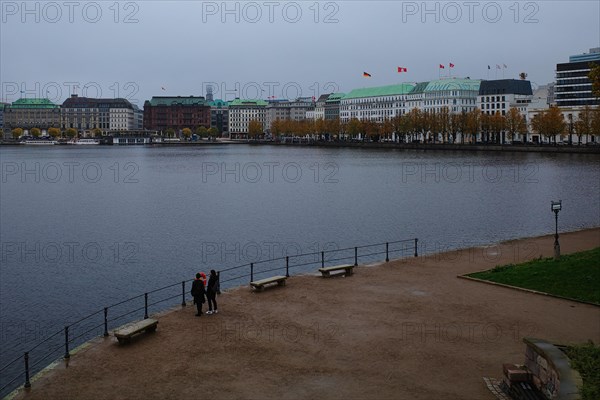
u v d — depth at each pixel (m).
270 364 25.11
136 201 108.50
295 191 119.25
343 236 70.06
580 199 96.19
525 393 21.09
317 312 31.94
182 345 27.30
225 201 106.12
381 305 33.19
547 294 34.88
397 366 24.84
